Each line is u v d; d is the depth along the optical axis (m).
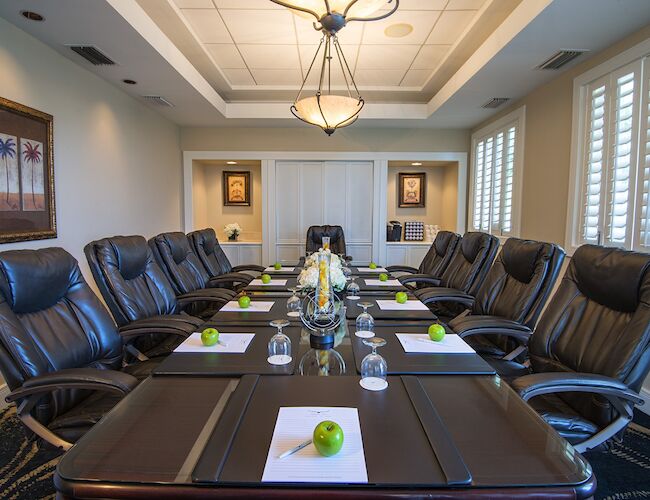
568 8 2.32
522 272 2.21
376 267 4.04
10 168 2.58
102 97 3.64
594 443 1.40
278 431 0.93
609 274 1.59
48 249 1.70
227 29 3.26
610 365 1.42
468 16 3.03
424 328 1.84
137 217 4.36
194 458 0.84
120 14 2.44
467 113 4.73
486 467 0.81
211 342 1.55
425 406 1.06
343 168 5.68
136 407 1.07
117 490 0.77
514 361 2.10
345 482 0.77
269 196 5.66
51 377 1.32
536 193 3.91
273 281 3.16
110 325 1.80
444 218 6.31
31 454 2.00
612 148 2.90
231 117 5.01
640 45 2.59
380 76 4.36
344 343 1.62
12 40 2.58
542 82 3.68
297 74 4.30
